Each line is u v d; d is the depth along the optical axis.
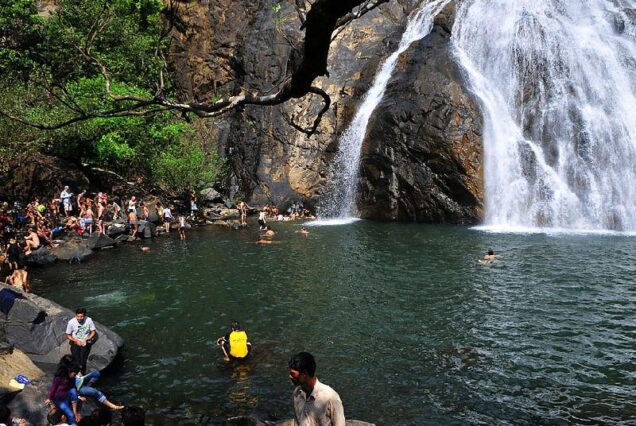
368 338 12.27
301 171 37.31
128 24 38.78
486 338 11.99
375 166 32.62
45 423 8.40
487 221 29.30
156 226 30.53
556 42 30.97
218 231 29.73
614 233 25.81
